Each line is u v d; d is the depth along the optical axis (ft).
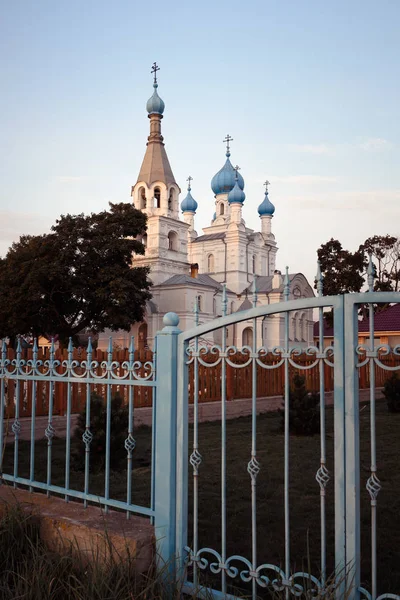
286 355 12.50
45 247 110.73
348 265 157.99
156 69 186.50
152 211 175.52
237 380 52.65
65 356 40.27
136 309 121.19
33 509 15.98
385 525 19.48
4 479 18.53
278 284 171.94
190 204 219.00
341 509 11.50
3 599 12.56
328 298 12.00
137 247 122.31
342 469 11.54
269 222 222.69
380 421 49.78
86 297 113.91
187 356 14.35
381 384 77.61
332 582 11.30
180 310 161.58
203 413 47.70
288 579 11.96
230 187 213.05
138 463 29.27
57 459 29.73
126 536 13.84
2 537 14.57
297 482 25.29
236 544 17.42
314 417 39.86
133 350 15.17
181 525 13.87
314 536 18.08
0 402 19.19
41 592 12.41
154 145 183.73
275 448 34.14
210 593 12.66
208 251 204.33
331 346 12.00
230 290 183.93
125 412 28.68
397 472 28.09
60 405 38.40
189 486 24.41
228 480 25.49
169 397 14.21
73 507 16.20
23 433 35.35
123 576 12.49
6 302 108.68
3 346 19.01
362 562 16.11
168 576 13.16
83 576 12.78
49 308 113.09
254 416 12.82
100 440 27.37
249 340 162.50
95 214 119.24
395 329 107.96
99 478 25.80
